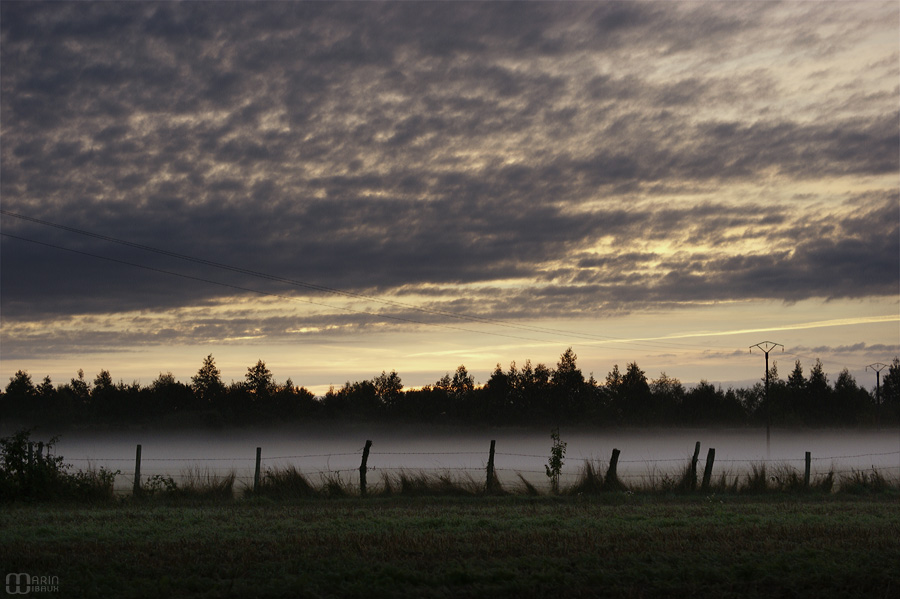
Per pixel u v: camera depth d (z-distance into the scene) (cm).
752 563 1141
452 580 1048
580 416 8412
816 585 1031
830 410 8925
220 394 8581
